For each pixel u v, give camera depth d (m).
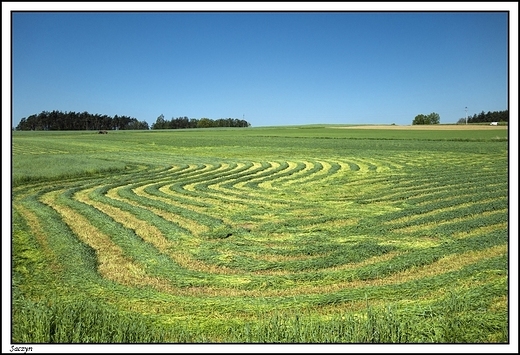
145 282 12.51
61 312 9.14
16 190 28.77
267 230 17.84
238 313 10.26
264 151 60.09
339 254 14.33
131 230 17.75
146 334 8.66
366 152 53.09
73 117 184.50
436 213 19.97
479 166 36.72
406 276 12.54
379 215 20.12
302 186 29.44
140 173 38.12
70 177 35.38
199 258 14.34
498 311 9.73
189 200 24.78
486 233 16.20
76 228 18.19
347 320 8.91
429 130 106.81
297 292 11.64
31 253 14.69
